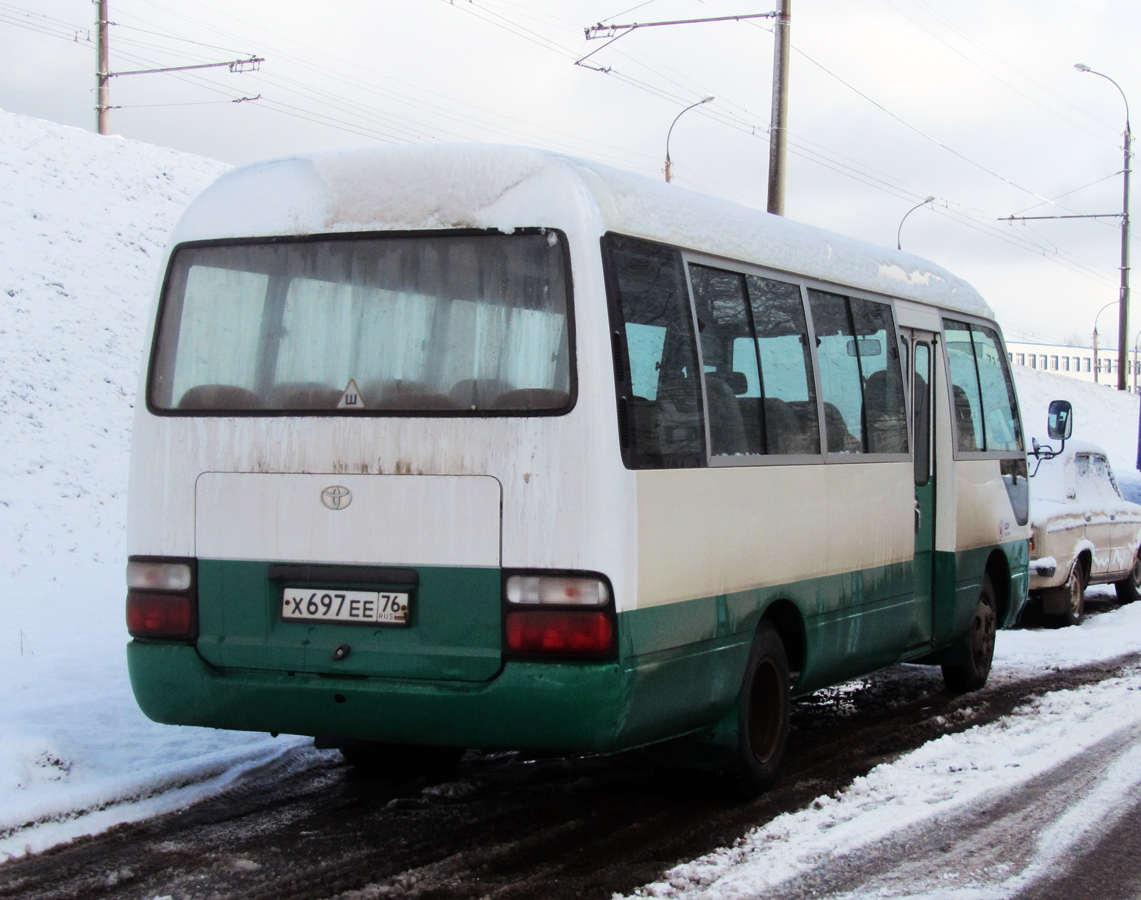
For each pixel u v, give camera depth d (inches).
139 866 202.5
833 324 288.4
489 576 200.5
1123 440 1977.1
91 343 816.3
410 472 205.6
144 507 222.5
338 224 217.6
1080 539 532.1
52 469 644.1
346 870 201.0
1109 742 294.4
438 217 211.9
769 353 256.8
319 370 214.7
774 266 264.2
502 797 248.5
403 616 204.5
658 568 209.8
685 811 239.5
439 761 273.1
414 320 210.4
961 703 351.6
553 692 195.9
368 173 218.4
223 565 215.9
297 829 224.2
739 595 236.5
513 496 200.1
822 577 271.4
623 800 247.0
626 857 209.2
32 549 548.7
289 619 211.3
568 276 202.8
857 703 354.3
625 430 203.2
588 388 199.3
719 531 229.8
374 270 214.2
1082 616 556.1
